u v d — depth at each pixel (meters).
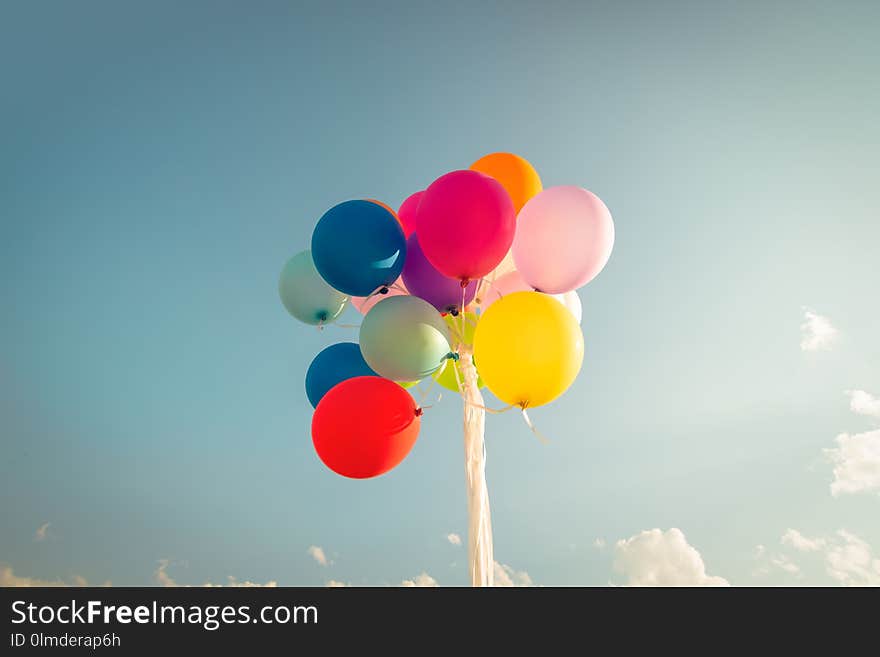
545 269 1.59
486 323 1.52
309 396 1.87
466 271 1.53
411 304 1.59
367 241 1.55
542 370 1.46
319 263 1.60
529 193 1.83
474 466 1.62
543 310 1.50
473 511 1.58
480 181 1.52
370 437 1.52
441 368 1.63
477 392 1.70
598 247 1.58
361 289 1.62
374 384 1.58
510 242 1.54
